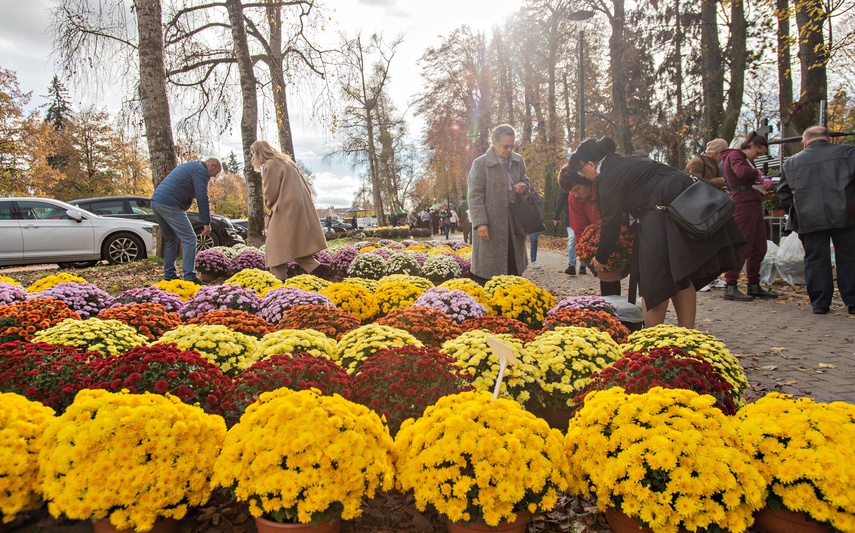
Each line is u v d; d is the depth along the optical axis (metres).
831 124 23.48
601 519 2.24
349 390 2.52
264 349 3.00
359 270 8.14
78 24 10.02
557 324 4.13
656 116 22.81
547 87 30.31
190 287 6.29
